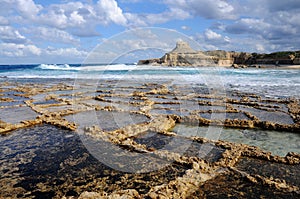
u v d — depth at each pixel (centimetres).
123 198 567
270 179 669
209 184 651
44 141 1002
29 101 1934
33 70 7388
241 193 608
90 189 634
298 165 772
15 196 605
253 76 4225
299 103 1770
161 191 596
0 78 4512
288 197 592
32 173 724
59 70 7362
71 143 972
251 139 1043
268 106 1688
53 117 1373
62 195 609
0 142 996
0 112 1557
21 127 1212
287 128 1152
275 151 912
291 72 5069
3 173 725
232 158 798
